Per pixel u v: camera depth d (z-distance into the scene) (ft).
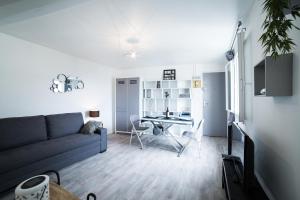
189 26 8.40
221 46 11.57
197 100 17.58
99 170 9.21
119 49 12.27
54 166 8.77
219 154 11.76
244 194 4.86
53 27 8.49
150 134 17.80
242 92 8.61
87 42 10.75
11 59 9.80
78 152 10.22
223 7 6.79
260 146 6.71
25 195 2.89
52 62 12.25
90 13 7.06
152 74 19.21
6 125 8.61
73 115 12.72
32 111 10.94
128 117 18.34
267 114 5.89
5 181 6.77
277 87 4.29
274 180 5.31
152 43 10.93
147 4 6.42
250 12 7.15
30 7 5.72
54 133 10.85
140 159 10.83
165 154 11.78
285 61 4.23
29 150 8.04
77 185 7.63
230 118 12.12
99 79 17.31
